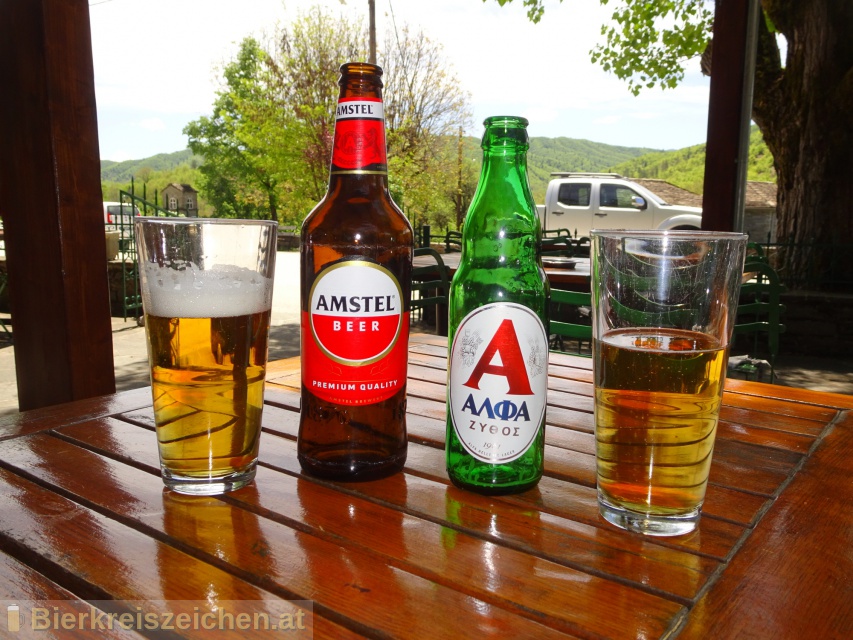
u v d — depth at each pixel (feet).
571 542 2.09
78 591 1.84
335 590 1.79
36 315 5.41
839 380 15.03
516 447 2.41
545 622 1.67
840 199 19.74
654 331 2.10
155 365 2.36
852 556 2.02
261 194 76.28
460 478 2.48
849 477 2.66
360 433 2.62
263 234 2.41
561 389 4.11
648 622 1.67
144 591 1.78
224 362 2.35
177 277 2.29
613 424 2.18
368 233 2.48
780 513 2.32
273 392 3.84
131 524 2.18
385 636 1.60
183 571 1.89
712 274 2.06
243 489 2.47
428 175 46.91
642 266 2.09
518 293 2.44
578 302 5.63
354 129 2.54
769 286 8.07
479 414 2.39
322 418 2.58
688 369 2.08
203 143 94.68
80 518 2.21
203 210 96.63
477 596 1.78
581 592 1.80
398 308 2.54
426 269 12.39
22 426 3.16
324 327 2.47
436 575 1.88
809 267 19.58
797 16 20.39
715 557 2.00
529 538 2.11
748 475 2.68
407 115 44.86
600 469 2.23
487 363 2.37
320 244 2.50
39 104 5.03
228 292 2.34
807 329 17.78
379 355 2.49
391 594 1.78
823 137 19.83
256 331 2.42
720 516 2.29
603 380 2.20
